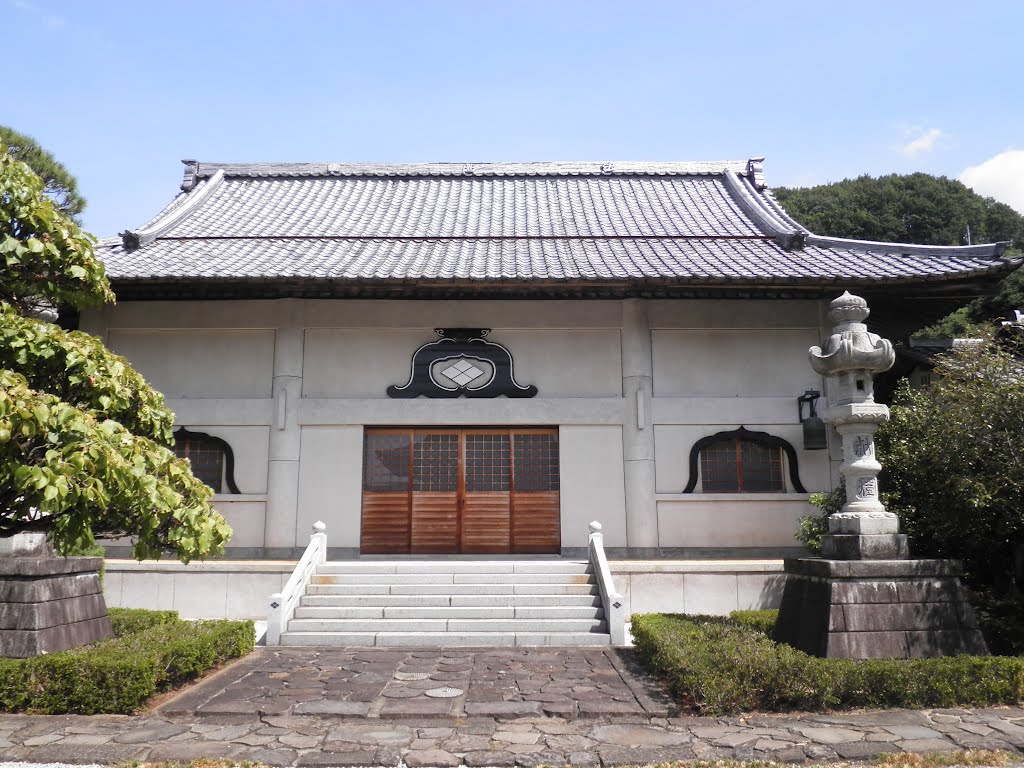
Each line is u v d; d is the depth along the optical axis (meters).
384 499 14.23
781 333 14.66
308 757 5.69
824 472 14.05
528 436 14.45
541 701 7.12
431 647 9.85
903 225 45.66
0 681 6.89
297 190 21.39
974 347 9.94
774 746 5.88
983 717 6.55
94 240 6.57
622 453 14.17
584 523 13.98
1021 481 8.46
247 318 14.52
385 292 14.08
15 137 19.55
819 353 8.94
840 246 15.65
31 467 4.91
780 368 14.53
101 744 5.98
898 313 15.32
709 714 6.75
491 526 14.18
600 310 14.59
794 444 14.14
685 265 14.27
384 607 10.85
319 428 14.20
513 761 5.63
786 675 6.88
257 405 14.18
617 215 19.28
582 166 22.56
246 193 21.00
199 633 8.45
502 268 14.00
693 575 11.89
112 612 10.18
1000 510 8.98
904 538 8.09
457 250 15.88
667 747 5.90
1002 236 45.50
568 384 14.45
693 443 14.16
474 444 14.43
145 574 11.91
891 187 47.62
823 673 6.85
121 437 5.64
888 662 7.14
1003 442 8.78
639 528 13.74
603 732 6.30
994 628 9.09
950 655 7.54
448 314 14.59
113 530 6.64
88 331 14.45
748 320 14.60
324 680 7.99
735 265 14.33
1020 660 7.10
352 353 14.50
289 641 10.09
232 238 16.83
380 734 6.25
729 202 20.25
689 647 7.75
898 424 11.20
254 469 14.05
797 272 13.64
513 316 14.59
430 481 14.33
